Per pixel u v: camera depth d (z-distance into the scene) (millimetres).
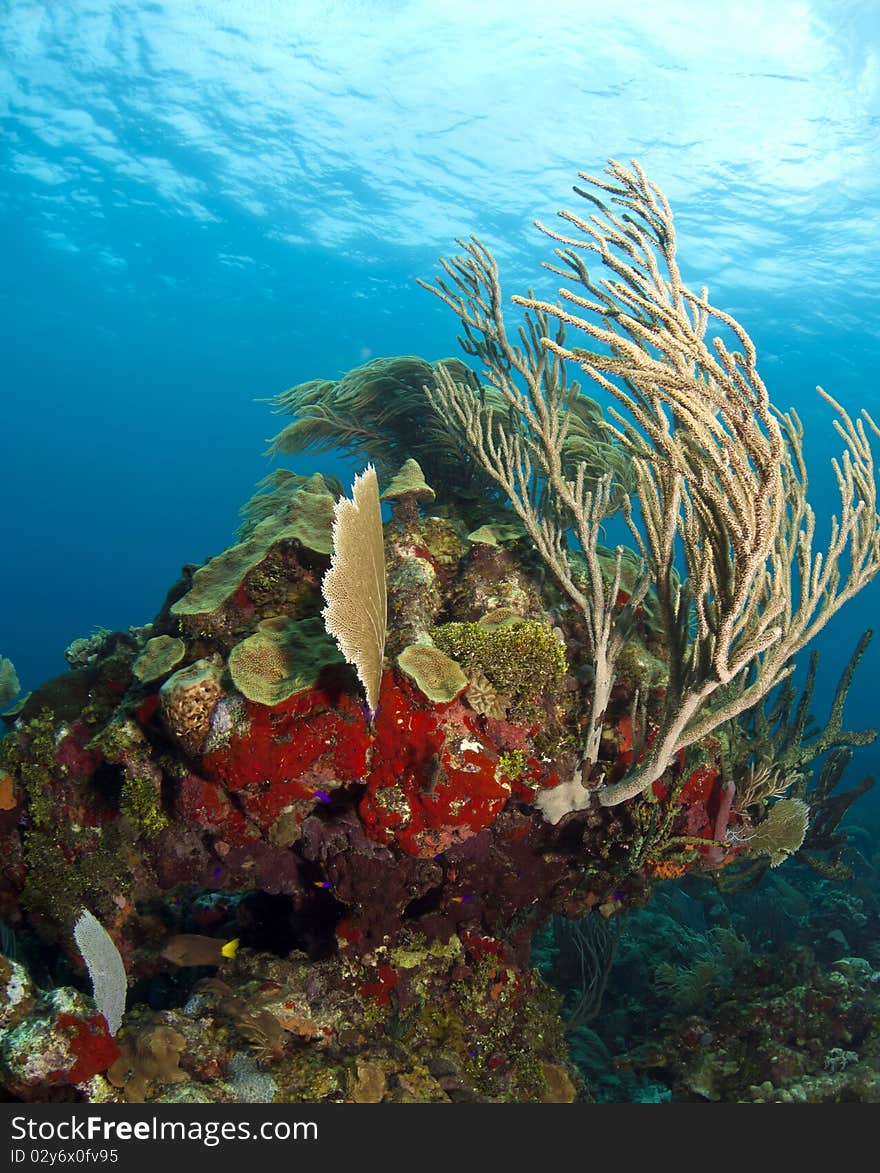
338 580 3131
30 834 4500
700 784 4320
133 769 4328
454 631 4039
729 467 2576
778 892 9273
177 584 5172
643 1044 5527
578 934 6852
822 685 48688
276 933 4559
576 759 4094
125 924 4523
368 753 3658
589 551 3887
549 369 4840
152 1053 3301
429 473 6637
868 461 3295
